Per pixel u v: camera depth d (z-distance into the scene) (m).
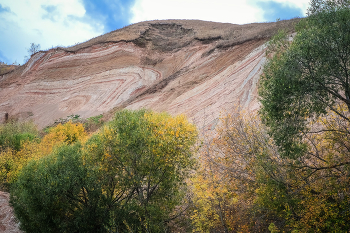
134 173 9.64
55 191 9.27
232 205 9.68
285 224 8.30
